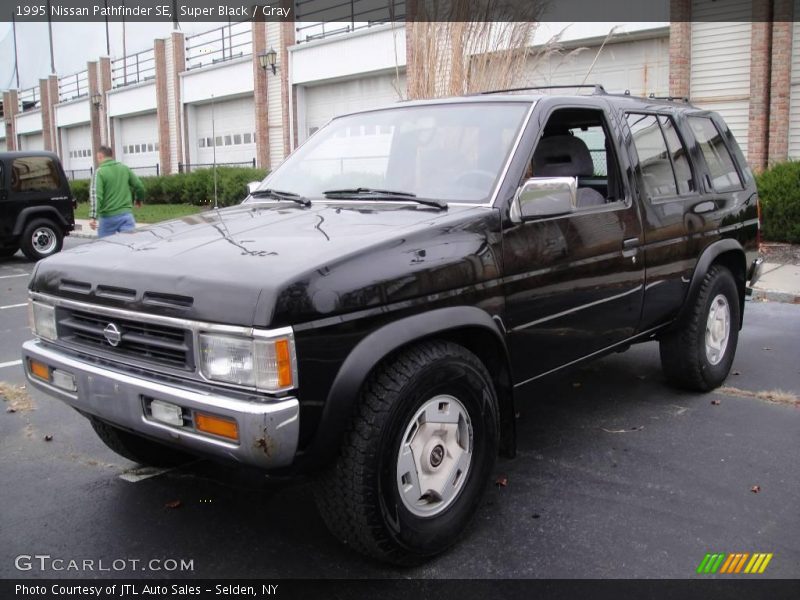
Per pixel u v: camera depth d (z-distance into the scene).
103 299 3.09
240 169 23.64
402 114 4.30
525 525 3.47
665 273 4.61
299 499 3.82
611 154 4.34
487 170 3.65
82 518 3.64
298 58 24.33
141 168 35.19
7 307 9.38
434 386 3.05
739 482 3.91
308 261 2.80
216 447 2.70
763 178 12.09
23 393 5.67
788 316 7.94
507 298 3.45
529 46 10.64
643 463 4.16
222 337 2.70
